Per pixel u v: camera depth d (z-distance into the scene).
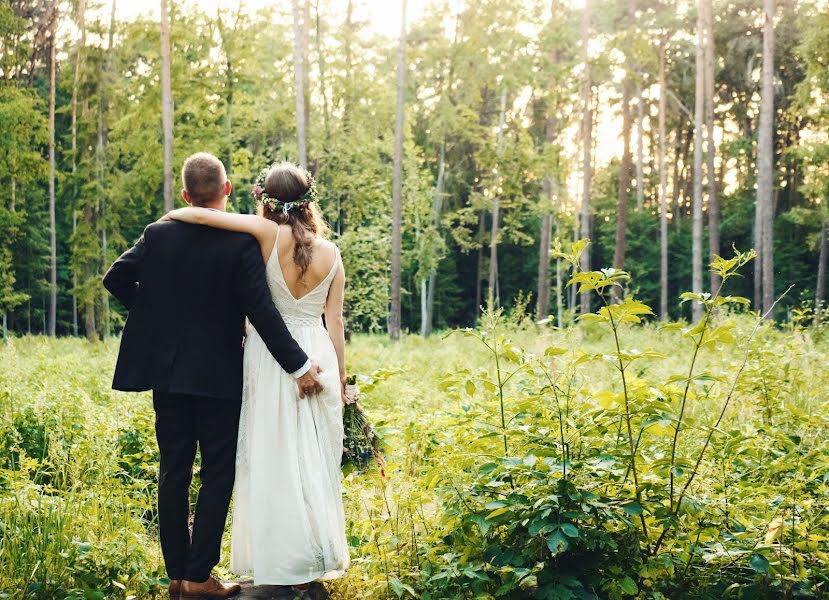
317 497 3.32
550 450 3.40
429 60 32.06
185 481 3.37
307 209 3.49
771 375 5.41
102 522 3.87
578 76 26.88
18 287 40.62
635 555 3.22
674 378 3.35
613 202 50.19
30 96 28.66
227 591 3.39
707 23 27.36
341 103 30.23
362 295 31.39
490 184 30.16
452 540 3.60
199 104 26.55
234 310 3.33
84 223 26.58
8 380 7.54
